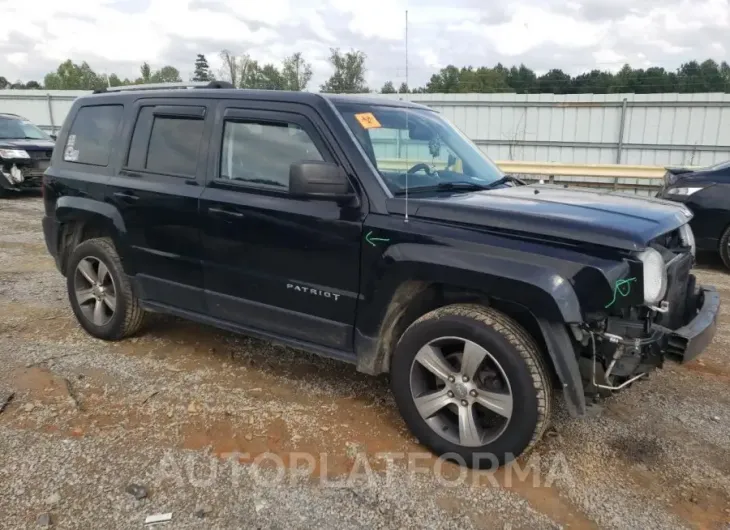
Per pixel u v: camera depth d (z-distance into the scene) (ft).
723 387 13.57
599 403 10.34
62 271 16.84
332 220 10.96
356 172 10.85
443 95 62.03
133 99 14.56
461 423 10.12
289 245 11.53
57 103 77.36
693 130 54.75
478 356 9.78
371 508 9.11
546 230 9.38
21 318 17.29
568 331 9.32
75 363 14.14
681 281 10.92
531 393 9.45
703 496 9.55
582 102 57.47
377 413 12.02
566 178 47.88
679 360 9.56
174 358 14.60
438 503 9.27
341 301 11.16
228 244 12.42
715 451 10.89
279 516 8.87
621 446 10.99
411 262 10.07
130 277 14.55
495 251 9.51
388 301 10.57
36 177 43.32
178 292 13.70
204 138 12.90
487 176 13.43
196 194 12.77
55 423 11.34
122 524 8.59
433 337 10.19
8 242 28.32
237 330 13.02
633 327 9.25
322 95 11.78
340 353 11.57
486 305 10.33
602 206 10.55
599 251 9.07
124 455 10.32
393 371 10.77
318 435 11.14
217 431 11.19
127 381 13.24
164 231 13.46
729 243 24.99
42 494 9.20
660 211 10.55
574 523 8.87
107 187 14.52
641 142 56.75
